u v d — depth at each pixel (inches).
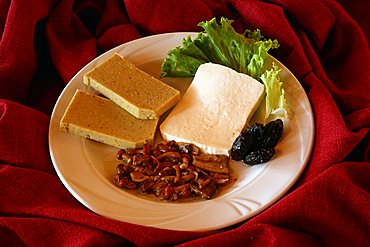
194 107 29.7
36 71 32.2
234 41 30.7
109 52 31.7
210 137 28.7
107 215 26.0
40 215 26.0
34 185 27.0
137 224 25.4
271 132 27.8
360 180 26.1
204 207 26.3
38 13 31.7
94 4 34.4
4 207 26.5
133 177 27.5
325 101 28.6
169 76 31.5
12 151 27.9
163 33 33.0
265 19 31.5
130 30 32.9
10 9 31.3
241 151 27.8
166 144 28.8
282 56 31.9
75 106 29.3
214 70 30.3
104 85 29.9
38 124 29.2
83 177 27.5
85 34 33.4
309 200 24.9
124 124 29.3
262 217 25.1
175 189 27.0
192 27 32.8
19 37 31.0
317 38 32.1
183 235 24.9
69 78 31.3
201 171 27.8
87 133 28.8
